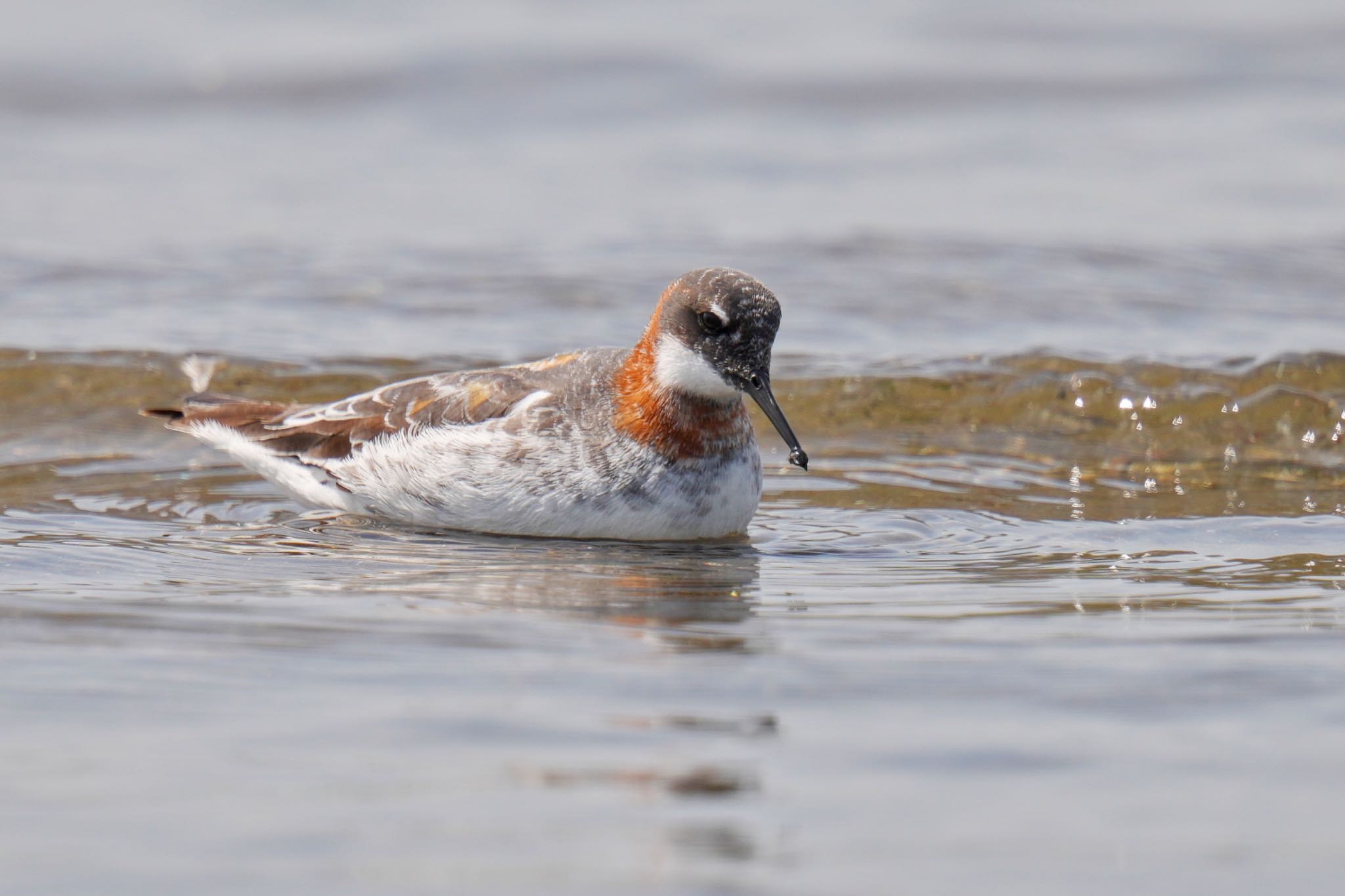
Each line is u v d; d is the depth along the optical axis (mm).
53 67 27922
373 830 6355
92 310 17641
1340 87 26984
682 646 8836
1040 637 8984
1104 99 26859
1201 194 22594
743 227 21172
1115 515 12375
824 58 28219
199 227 21094
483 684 8078
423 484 11680
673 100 26859
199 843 6230
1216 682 8094
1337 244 20359
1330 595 9914
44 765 6941
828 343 16938
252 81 27547
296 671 8250
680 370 11211
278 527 11836
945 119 26203
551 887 5902
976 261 19719
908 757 7125
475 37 29062
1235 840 6293
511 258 19859
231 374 15797
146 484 13180
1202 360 16031
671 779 6867
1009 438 14758
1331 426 14766
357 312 17781
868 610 9664
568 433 11398
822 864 6098
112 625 9062
